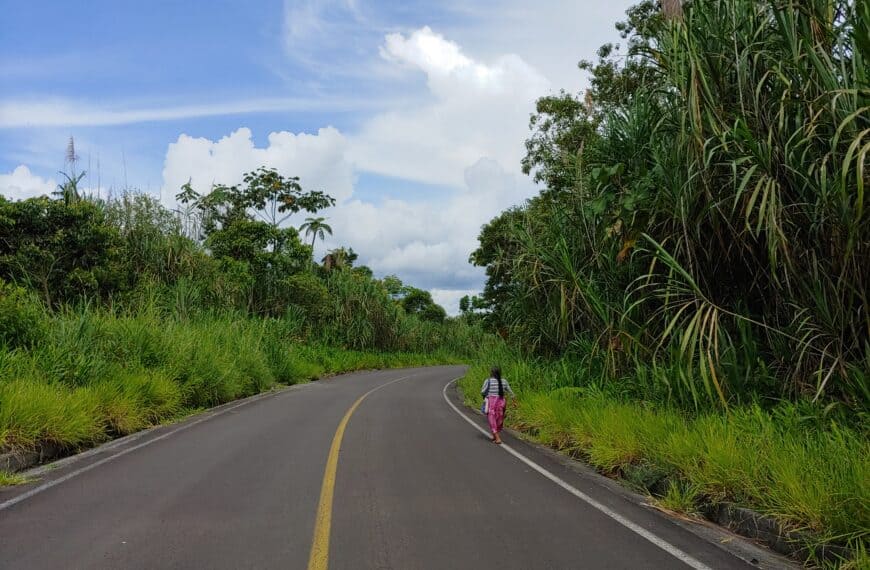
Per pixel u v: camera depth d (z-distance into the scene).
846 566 4.15
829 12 7.10
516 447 10.34
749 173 6.89
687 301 8.73
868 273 6.76
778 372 8.27
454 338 72.69
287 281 34.56
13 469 7.37
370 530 5.23
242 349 20.14
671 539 5.14
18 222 17.36
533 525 5.49
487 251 23.88
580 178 12.24
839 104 6.77
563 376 12.45
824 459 5.48
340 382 28.34
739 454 6.00
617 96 17.12
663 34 9.50
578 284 11.17
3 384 8.38
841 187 6.05
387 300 52.41
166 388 12.65
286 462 8.22
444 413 16.00
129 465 7.93
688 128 8.49
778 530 4.92
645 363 10.17
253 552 4.62
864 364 6.88
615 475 7.80
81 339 11.86
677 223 9.15
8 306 10.85
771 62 7.93
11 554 4.51
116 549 4.64
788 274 7.55
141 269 22.05
